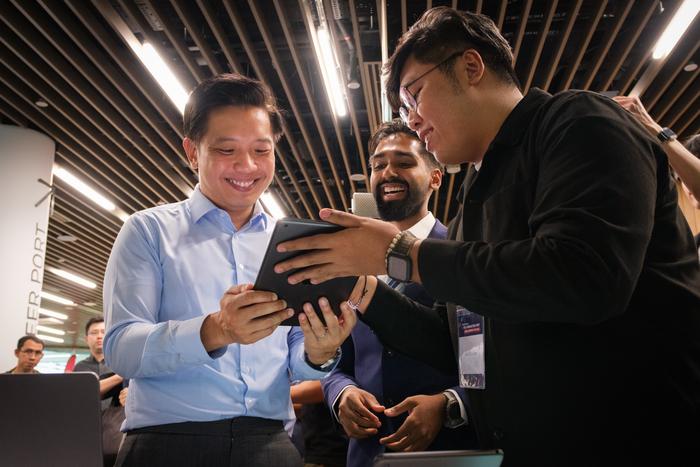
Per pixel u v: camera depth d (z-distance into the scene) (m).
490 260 0.86
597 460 0.90
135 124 6.29
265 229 1.51
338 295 1.16
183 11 4.59
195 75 5.38
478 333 1.16
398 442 1.51
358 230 0.96
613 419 0.90
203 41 5.01
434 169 2.27
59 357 22.98
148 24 4.87
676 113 6.26
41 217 6.07
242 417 1.24
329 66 5.23
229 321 1.07
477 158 1.28
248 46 5.11
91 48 5.04
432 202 8.76
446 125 1.21
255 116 1.39
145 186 8.30
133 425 1.21
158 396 1.21
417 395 1.67
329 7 4.72
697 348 0.92
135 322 1.20
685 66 5.48
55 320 18.20
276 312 1.09
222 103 1.38
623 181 0.85
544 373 0.97
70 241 10.49
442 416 1.55
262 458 1.21
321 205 9.43
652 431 0.89
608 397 0.91
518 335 1.02
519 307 0.84
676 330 0.92
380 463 0.79
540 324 1.00
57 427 0.96
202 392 1.22
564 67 5.70
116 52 5.09
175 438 1.18
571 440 0.93
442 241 0.92
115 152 7.09
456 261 0.88
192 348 1.11
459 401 1.56
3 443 0.95
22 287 5.64
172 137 6.54
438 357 1.35
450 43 1.20
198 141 1.42
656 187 0.92
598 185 0.85
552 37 5.38
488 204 1.13
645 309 0.93
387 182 2.16
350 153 7.71
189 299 1.31
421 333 1.34
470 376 1.16
